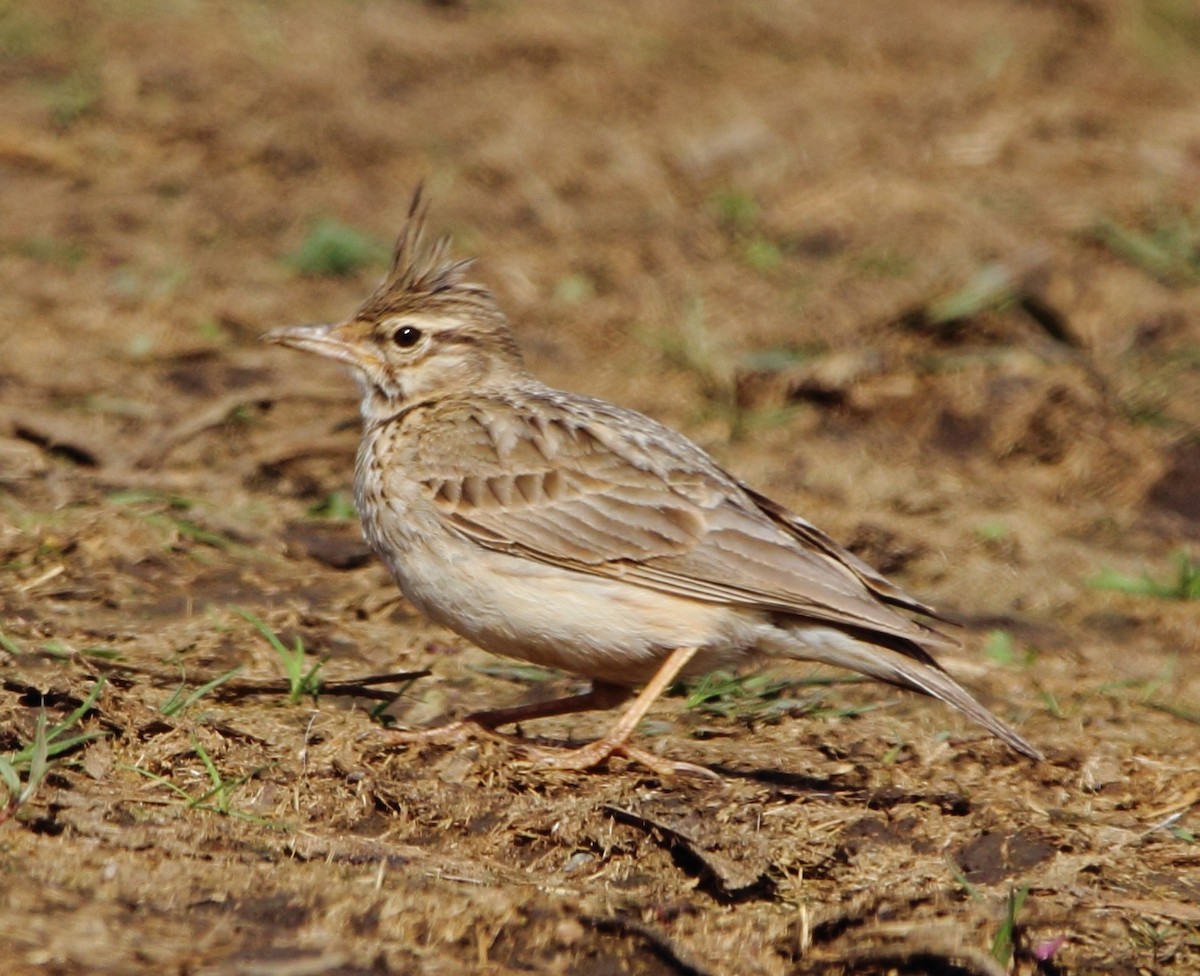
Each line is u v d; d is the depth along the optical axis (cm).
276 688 1044
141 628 1140
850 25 2803
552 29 2636
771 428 1672
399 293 1110
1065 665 1253
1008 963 809
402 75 2456
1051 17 2927
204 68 2383
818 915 850
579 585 995
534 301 1894
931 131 2394
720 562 983
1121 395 1709
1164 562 1471
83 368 1631
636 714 988
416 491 1016
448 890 840
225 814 889
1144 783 1041
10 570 1204
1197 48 2864
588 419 1055
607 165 2252
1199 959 831
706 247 2036
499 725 1021
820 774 1013
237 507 1376
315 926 791
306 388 1605
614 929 813
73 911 774
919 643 962
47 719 930
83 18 2489
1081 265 1973
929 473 1603
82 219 1995
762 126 2381
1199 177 2266
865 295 1883
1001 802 985
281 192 2119
